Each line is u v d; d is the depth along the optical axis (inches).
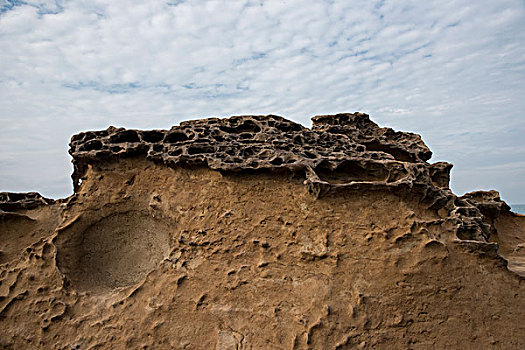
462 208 228.8
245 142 241.9
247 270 194.7
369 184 198.4
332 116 347.9
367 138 317.1
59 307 196.1
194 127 253.9
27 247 224.7
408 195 201.5
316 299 180.5
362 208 200.5
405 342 168.4
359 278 184.1
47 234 239.8
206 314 183.8
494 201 346.3
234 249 201.9
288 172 211.0
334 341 168.1
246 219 207.8
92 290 208.1
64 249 218.1
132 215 233.8
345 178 218.1
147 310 188.2
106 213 232.4
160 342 177.8
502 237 356.5
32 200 274.1
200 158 220.4
